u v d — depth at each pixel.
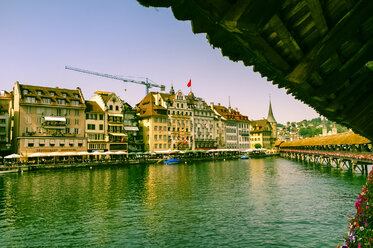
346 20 3.82
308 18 3.80
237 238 15.75
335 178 38.50
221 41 4.63
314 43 4.24
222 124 113.62
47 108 66.12
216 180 39.09
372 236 5.90
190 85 95.50
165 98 93.00
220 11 3.36
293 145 96.81
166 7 3.30
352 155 43.66
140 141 90.31
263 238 15.67
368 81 6.21
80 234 16.89
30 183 36.66
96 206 23.61
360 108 7.19
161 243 15.32
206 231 17.02
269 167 61.31
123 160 67.94
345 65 5.00
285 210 21.34
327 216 19.44
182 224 18.45
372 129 7.75
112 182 37.47
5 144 73.12
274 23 3.54
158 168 60.28
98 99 77.88
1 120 73.50
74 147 68.06
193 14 3.70
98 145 72.31
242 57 5.18
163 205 23.73
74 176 44.59
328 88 5.57
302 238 15.49
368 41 4.47
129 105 85.81
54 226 18.41
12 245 15.33
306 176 42.22
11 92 79.00
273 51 4.13
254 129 145.12
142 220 19.47
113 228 17.89
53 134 65.31
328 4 3.69
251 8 3.21
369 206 7.16
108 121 75.62
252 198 26.11
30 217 20.48
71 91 72.94
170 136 91.25
